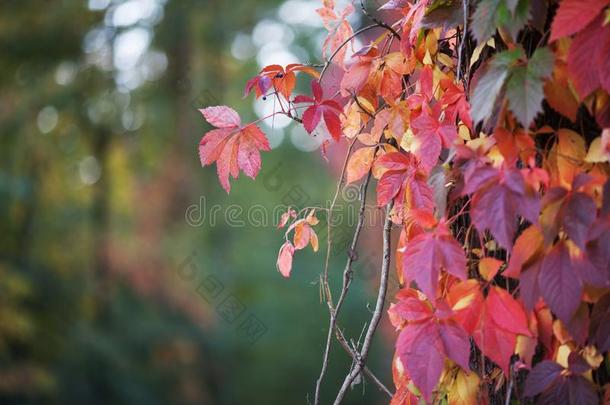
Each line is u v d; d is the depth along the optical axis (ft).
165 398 35.94
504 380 4.75
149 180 40.63
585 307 4.20
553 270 4.04
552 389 4.30
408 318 4.44
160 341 37.19
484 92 4.16
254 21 42.57
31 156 34.94
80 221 36.60
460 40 5.12
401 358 4.42
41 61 35.83
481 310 4.34
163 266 39.70
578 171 4.20
